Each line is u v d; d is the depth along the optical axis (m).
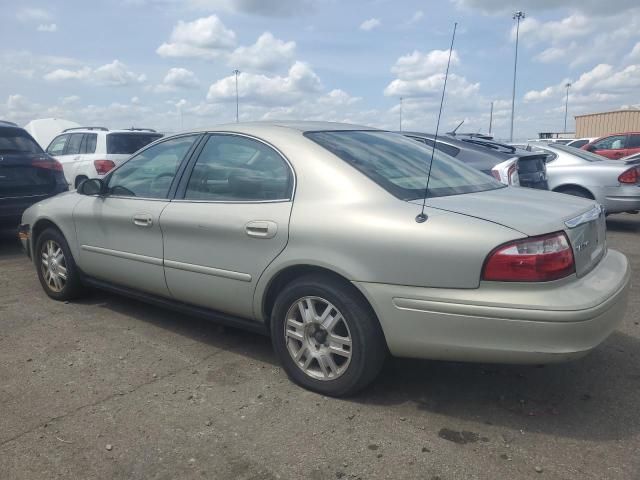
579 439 2.95
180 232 4.01
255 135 3.86
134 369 3.84
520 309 2.79
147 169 4.48
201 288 3.95
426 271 2.98
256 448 2.90
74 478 2.68
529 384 3.57
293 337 3.51
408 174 3.59
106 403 3.38
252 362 3.94
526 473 2.67
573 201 3.58
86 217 4.80
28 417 3.22
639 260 7.07
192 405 3.34
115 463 2.79
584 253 3.17
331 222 3.26
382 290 3.09
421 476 2.66
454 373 3.72
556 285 2.87
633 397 3.39
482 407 3.29
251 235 3.57
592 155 9.74
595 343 2.88
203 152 4.13
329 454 2.84
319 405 3.33
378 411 3.25
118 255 4.54
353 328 3.23
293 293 3.44
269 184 3.65
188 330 4.56
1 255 7.46
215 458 2.82
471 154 7.42
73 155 11.61
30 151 7.76
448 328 2.96
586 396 3.41
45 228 5.41
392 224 3.09
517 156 7.36
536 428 3.06
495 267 2.84
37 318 4.86
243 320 3.85
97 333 4.50
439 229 2.98
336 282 3.29
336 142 3.76
